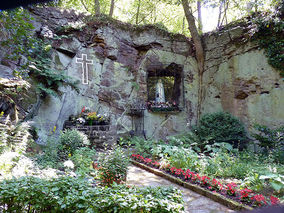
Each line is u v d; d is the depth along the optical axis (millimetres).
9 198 2180
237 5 9070
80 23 8391
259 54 7844
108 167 3639
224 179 4801
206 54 9922
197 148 7680
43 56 7348
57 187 2271
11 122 5219
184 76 9984
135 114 9195
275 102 7289
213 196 3697
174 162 5277
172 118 9609
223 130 7836
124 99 9141
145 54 9711
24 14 4977
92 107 8336
